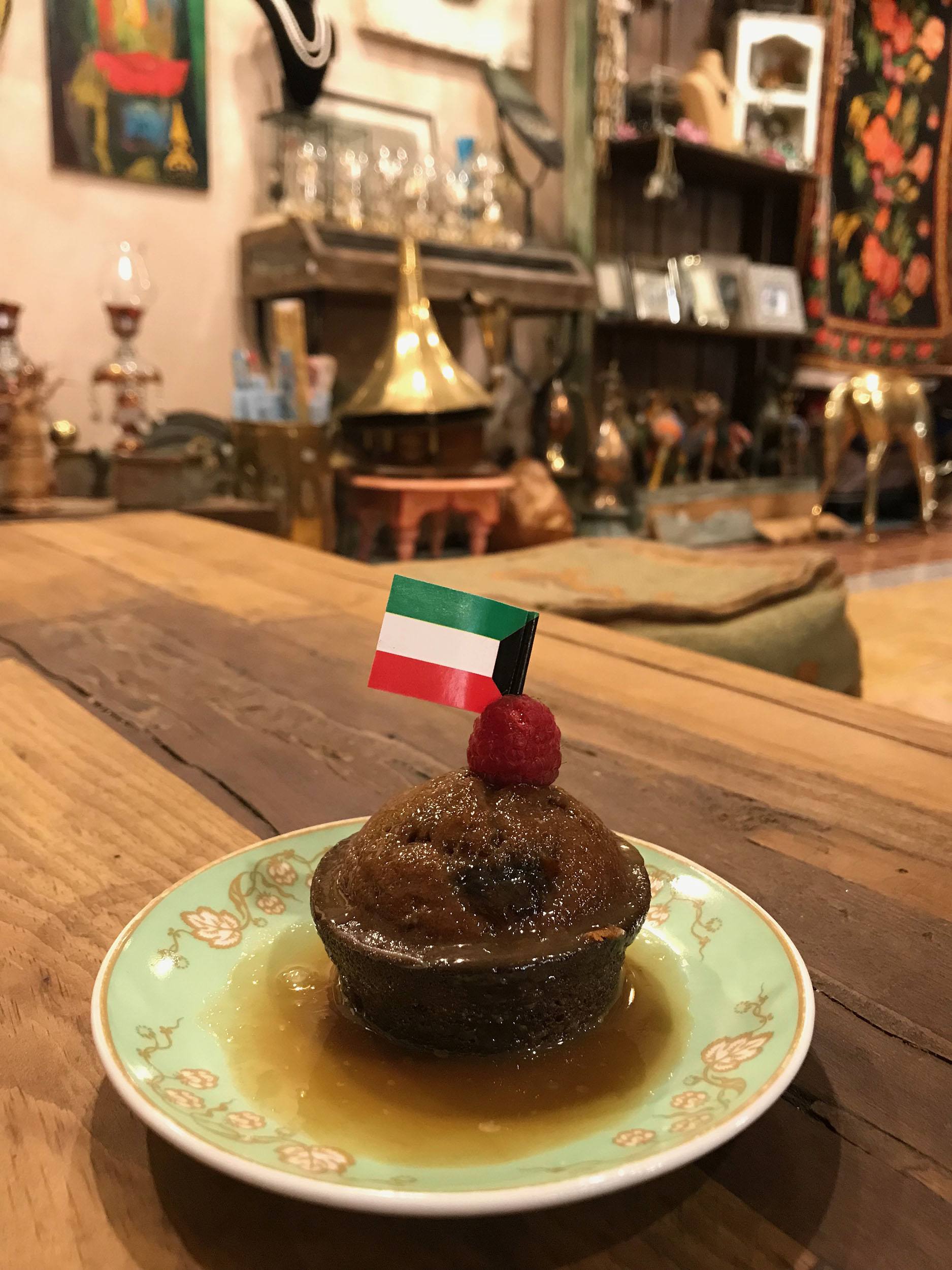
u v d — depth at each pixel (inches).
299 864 25.5
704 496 194.5
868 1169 17.1
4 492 99.6
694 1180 16.9
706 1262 15.3
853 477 237.9
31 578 67.0
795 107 199.9
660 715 41.3
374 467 141.3
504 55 163.9
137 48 129.6
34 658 48.8
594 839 21.5
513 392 180.2
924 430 213.6
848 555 191.3
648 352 197.3
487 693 22.5
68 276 130.5
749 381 215.5
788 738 38.7
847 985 22.5
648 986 21.3
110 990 18.8
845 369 223.6
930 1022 21.2
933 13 219.8
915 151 225.1
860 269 222.8
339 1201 13.6
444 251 143.9
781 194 211.8
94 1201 16.6
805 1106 18.7
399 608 22.1
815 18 199.6
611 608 81.6
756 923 22.0
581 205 169.2
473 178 153.6
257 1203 16.6
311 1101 17.6
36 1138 18.0
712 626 85.0
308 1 131.6
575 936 19.3
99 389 134.8
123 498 105.3
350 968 19.7
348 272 131.2
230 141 140.9
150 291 126.9
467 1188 14.2
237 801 32.5
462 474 142.6
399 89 155.3
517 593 84.7
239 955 22.2
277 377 128.0
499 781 21.8
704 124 182.7
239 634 52.9
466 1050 19.1
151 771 34.9
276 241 134.5
